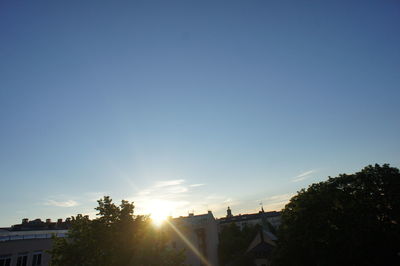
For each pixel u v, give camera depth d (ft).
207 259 190.60
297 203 108.06
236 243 212.64
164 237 69.62
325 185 105.91
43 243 105.40
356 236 86.43
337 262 90.63
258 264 182.80
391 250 85.51
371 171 99.96
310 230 97.30
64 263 62.34
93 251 63.98
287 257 105.40
